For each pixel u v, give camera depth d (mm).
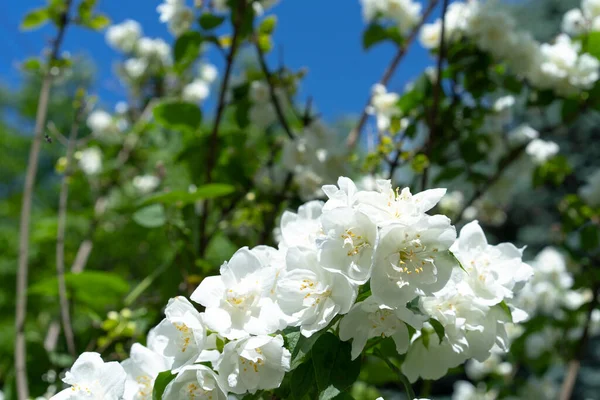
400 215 416
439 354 472
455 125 947
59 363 813
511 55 936
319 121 945
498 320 450
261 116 961
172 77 1318
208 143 941
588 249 1044
